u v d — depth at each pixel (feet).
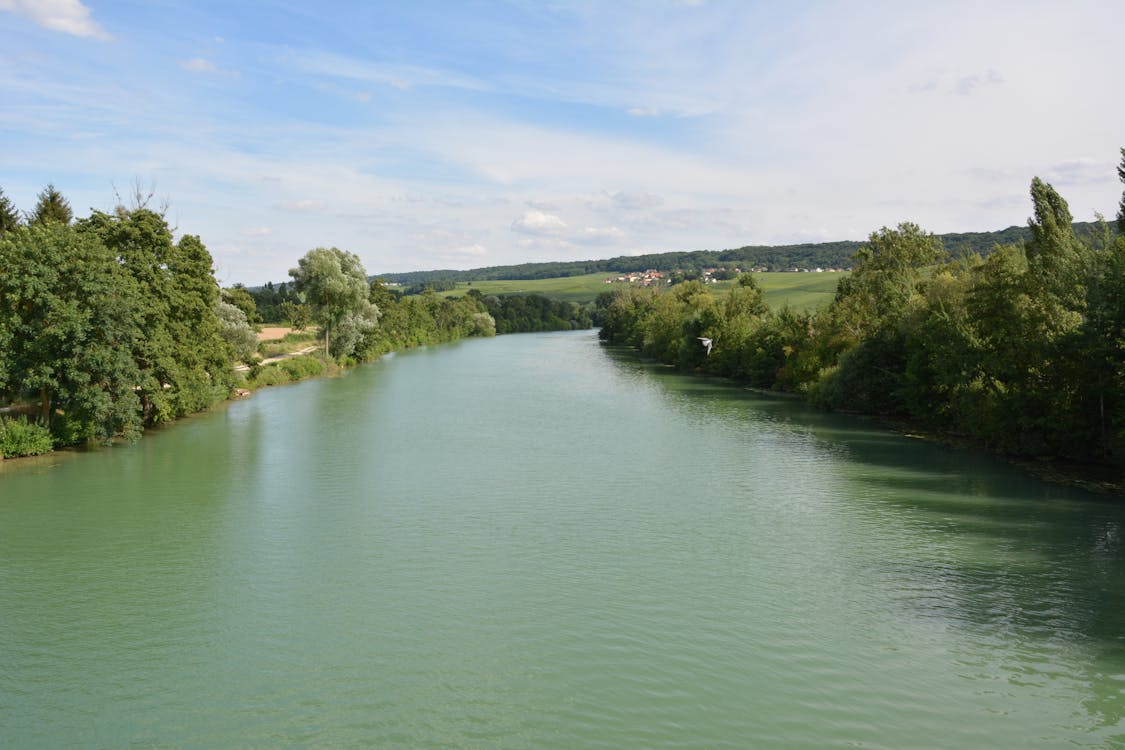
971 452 143.13
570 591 76.59
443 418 187.11
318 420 183.01
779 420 184.44
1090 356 118.21
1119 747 50.31
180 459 136.67
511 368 337.11
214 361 198.80
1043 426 129.39
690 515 102.22
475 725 53.31
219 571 81.87
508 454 142.20
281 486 117.39
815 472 126.82
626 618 70.44
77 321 129.18
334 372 310.04
